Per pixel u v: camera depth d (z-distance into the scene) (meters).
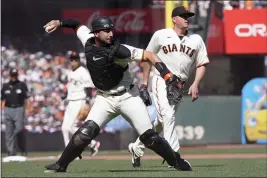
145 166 35.09
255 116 63.53
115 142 61.97
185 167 28.00
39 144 62.69
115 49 25.59
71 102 48.97
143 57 25.53
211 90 66.06
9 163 44.25
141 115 26.83
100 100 27.03
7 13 67.19
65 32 66.44
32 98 63.97
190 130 63.12
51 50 66.69
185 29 32.28
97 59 25.95
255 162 39.88
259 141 63.62
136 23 65.31
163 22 64.94
